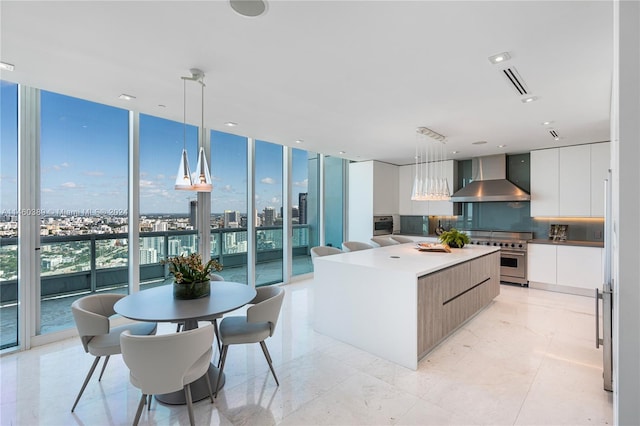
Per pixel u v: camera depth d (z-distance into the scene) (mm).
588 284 4766
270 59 2240
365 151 5609
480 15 1725
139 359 1739
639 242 961
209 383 2264
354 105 3186
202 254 4496
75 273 3443
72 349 3105
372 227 6434
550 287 5121
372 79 2566
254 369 2744
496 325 3689
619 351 997
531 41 1985
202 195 4508
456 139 4641
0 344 3023
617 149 1024
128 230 3811
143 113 3623
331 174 6723
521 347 3125
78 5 1627
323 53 2154
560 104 3119
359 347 3133
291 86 2719
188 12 1701
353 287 3174
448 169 6340
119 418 2107
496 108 3252
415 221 7168
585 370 2678
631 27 958
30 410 2184
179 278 2414
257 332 2484
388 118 3621
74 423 2059
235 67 2363
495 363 2812
